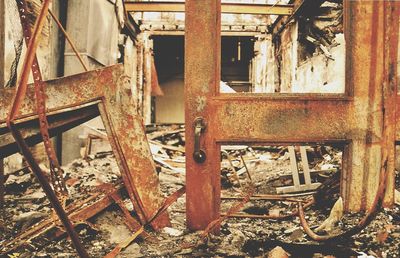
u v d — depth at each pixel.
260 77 14.17
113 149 2.87
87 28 7.78
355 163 2.90
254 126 2.85
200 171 2.86
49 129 2.84
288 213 3.69
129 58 12.63
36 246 2.64
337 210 2.93
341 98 2.86
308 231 2.69
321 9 10.46
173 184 5.68
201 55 2.83
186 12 2.82
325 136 2.86
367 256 2.32
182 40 19.14
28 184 5.12
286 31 12.40
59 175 2.37
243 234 2.87
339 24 9.87
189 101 2.85
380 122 2.89
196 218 2.88
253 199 4.06
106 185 3.00
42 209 3.82
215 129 2.85
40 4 6.69
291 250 2.50
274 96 2.84
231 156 7.97
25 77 1.71
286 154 7.55
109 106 2.86
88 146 7.66
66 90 2.81
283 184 5.27
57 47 7.64
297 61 11.21
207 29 2.82
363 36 2.86
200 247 2.57
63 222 1.75
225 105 2.84
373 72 2.86
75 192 4.70
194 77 2.84
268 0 13.20
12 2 5.34
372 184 2.92
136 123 2.93
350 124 2.87
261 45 14.13
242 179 6.07
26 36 2.10
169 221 3.03
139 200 2.88
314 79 9.88
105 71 2.87
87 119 2.97
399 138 2.90
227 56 20.23
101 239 2.79
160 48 20.23
